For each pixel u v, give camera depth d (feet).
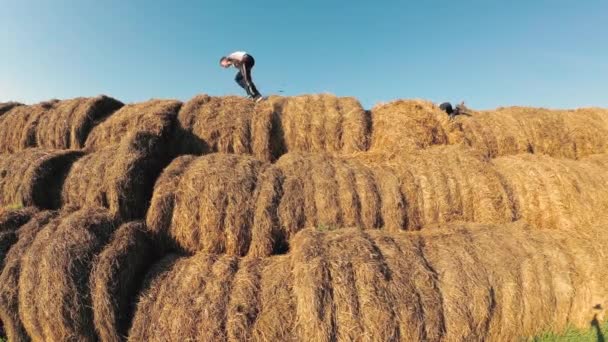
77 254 19.15
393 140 28.50
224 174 23.16
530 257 20.67
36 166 24.85
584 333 19.58
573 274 20.48
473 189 24.54
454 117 32.94
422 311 18.10
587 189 24.54
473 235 21.80
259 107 30.81
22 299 18.80
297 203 22.97
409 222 23.81
